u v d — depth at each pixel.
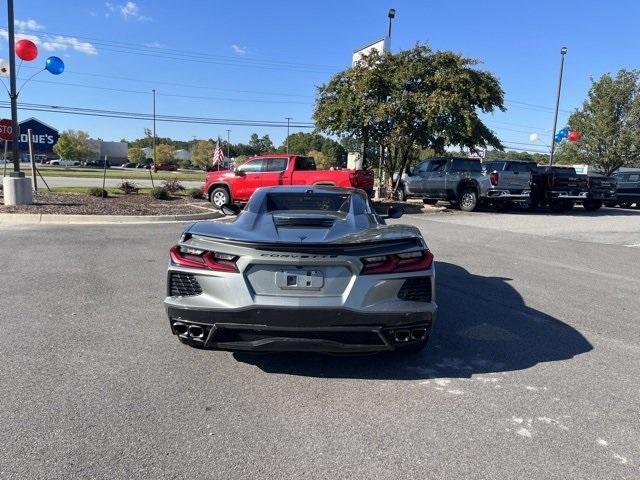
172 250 4.10
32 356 4.29
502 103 20.02
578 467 2.87
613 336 5.16
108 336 4.80
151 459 2.86
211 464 2.83
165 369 4.10
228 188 17.34
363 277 3.75
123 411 3.40
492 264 8.93
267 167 17.11
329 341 3.75
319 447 3.03
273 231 4.14
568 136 29.44
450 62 19.56
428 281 3.96
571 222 16.38
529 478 2.76
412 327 3.86
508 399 3.70
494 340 4.95
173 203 17.27
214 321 3.80
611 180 21.31
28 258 8.19
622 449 3.07
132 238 10.43
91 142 105.81
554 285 7.43
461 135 19.42
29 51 13.90
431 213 18.64
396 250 3.87
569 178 19.47
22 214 12.66
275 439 3.10
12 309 5.54
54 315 5.37
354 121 20.23
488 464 2.88
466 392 3.81
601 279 7.95
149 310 5.62
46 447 2.95
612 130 32.56
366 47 24.31
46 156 103.25
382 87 19.83
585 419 3.43
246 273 3.78
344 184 16.42
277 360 4.34
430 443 3.09
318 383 3.91
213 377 3.98
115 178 37.56
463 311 5.93
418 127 19.92
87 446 2.97
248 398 3.64
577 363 4.41
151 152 111.12
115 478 2.68
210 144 106.25
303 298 3.71
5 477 2.66
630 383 4.02
